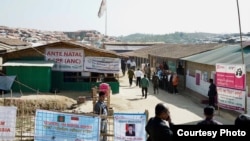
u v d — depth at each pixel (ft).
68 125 35.40
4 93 80.12
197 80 94.58
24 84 83.46
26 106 67.46
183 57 105.29
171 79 98.68
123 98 84.02
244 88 57.26
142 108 73.72
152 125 20.42
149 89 107.34
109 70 91.56
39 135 35.86
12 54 90.43
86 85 91.09
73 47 90.58
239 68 57.77
